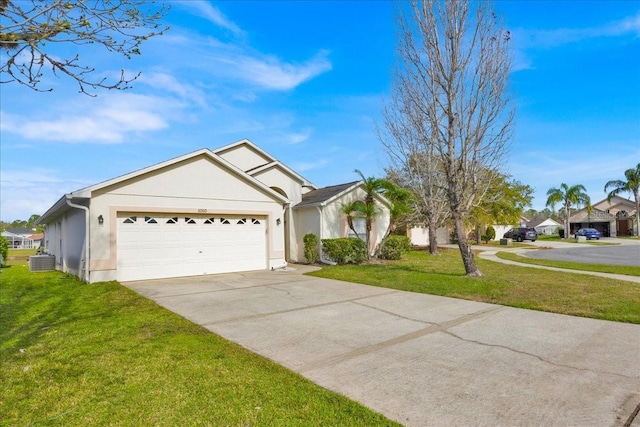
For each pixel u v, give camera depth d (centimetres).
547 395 340
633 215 5025
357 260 1527
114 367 414
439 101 1123
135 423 295
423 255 1947
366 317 653
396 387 364
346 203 1681
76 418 304
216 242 1274
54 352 467
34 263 1508
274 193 1394
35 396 346
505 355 451
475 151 1098
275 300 807
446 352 465
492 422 295
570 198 4675
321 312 694
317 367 422
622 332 540
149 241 1141
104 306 745
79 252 1173
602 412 307
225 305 759
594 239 4100
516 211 2859
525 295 803
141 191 1125
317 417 303
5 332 562
